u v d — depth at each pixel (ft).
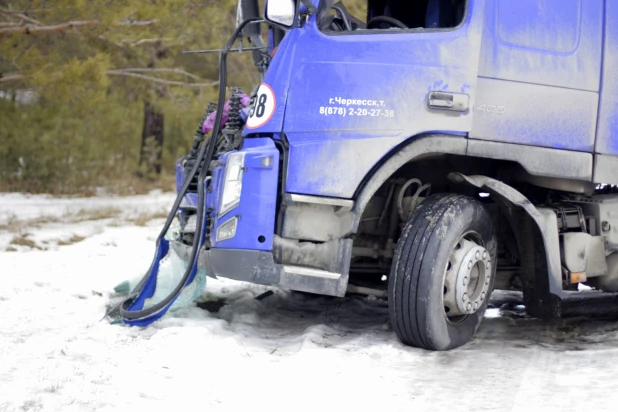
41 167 85.15
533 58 22.17
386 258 24.27
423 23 24.41
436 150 21.27
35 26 54.90
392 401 16.48
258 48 23.25
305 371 18.58
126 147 97.91
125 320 22.41
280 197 21.25
